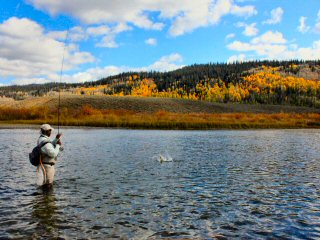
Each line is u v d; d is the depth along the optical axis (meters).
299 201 9.50
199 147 24.69
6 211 8.12
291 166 15.87
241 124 58.38
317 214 8.27
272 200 9.57
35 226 7.10
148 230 7.01
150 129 52.00
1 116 72.38
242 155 20.02
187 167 15.31
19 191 10.22
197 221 7.64
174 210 8.48
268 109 130.12
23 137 33.56
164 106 107.69
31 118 73.38
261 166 15.80
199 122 57.31
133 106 103.62
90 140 30.75
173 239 6.52
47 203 8.93
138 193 10.20
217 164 16.33
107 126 57.94
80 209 8.42
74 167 15.02
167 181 12.09
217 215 8.10
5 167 14.77
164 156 19.05
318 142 29.80
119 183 11.63
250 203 9.23
